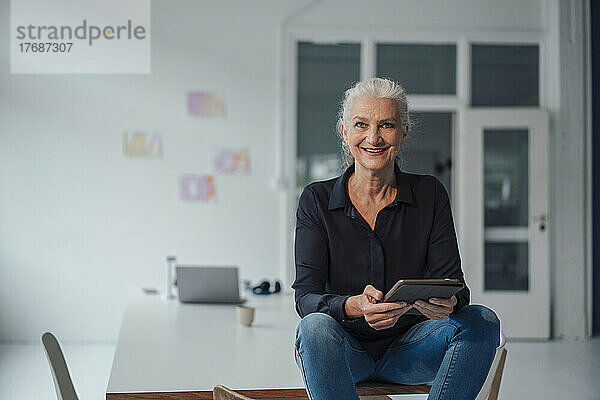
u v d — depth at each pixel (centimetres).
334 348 214
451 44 703
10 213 673
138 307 428
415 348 233
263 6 693
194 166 689
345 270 245
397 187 249
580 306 704
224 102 691
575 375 555
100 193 681
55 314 679
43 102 674
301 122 696
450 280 206
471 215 695
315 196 249
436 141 706
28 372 555
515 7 706
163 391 242
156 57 686
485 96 706
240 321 369
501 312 697
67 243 679
